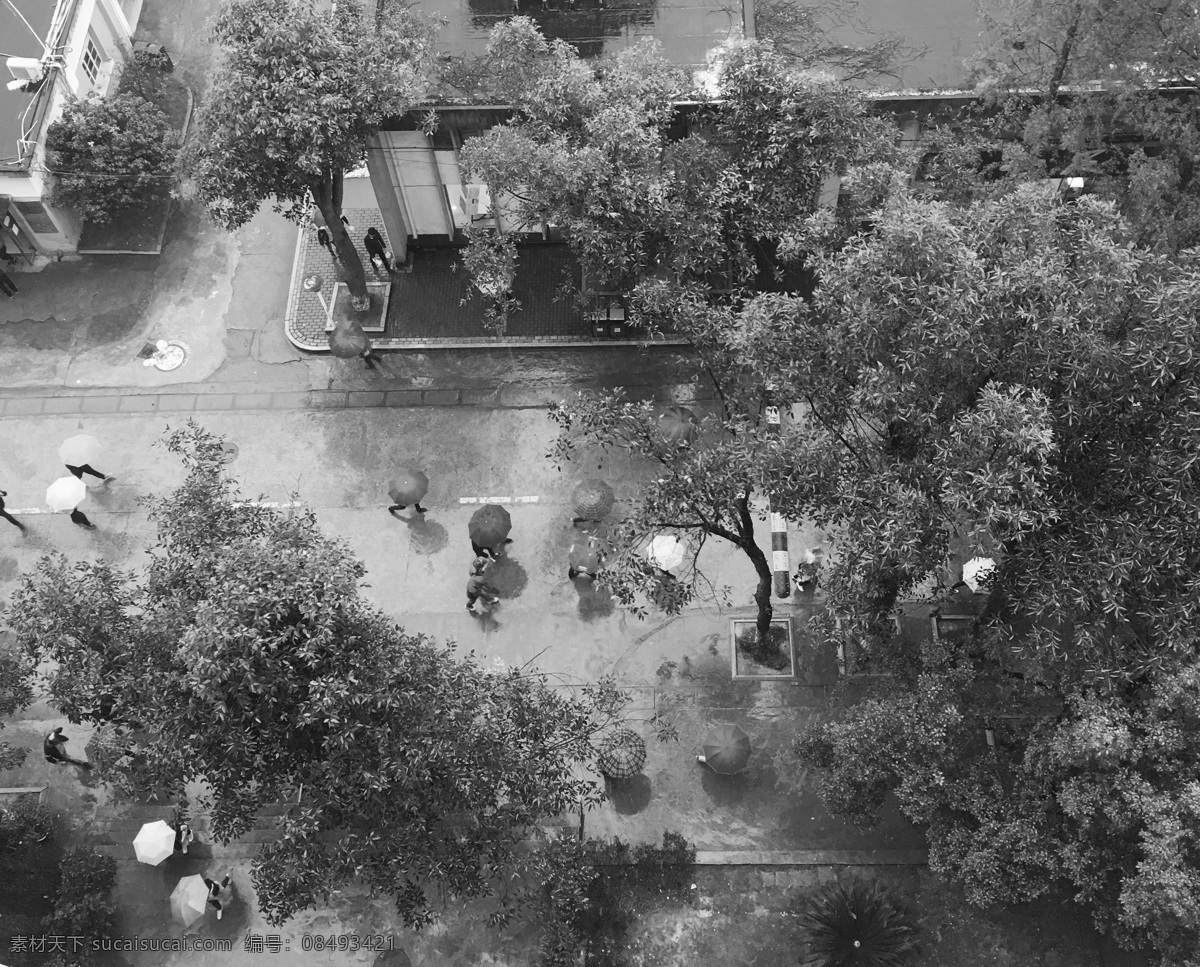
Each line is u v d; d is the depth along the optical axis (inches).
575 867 1200.2
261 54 1375.5
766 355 1136.8
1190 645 1042.7
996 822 1139.3
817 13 1653.5
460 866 1111.0
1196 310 984.3
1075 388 1035.9
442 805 1094.4
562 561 1579.7
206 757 1063.6
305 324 1765.5
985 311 1007.6
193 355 1750.7
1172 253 1408.7
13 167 1659.7
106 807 1432.1
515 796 1117.1
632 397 1696.6
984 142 1530.5
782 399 1171.3
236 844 1408.7
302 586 1061.1
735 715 1469.0
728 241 1562.5
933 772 1128.2
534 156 1385.3
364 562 1582.2
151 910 1374.3
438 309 1774.1
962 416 1016.9
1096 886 1119.0
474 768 1075.3
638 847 1393.9
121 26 1907.0
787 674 1489.9
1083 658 1136.2
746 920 1353.3
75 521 1606.8
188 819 1378.0
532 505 1621.6
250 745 1072.2
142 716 1098.1
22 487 1652.3
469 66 1572.3
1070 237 1083.3
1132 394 1034.7
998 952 1321.4
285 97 1362.0
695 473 1160.2
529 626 1535.4
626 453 1646.2
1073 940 1323.8
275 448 1673.2
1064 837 1143.0
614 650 1515.7
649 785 1429.6
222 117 1395.2
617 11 1633.9
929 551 1053.2
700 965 1331.2
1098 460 1076.5
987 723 1237.7
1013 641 1321.4
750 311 1143.0
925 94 1565.0
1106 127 1573.6
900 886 1360.7
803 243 1318.9
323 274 1800.0
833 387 1125.7
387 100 1424.7
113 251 1818.4
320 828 1104.2
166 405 1710.1
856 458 1117.7
